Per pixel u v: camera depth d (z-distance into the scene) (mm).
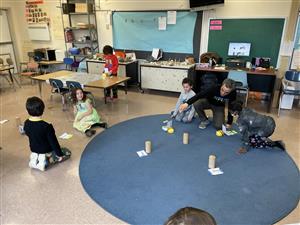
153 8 5973
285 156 3184
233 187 2576
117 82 4469
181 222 658
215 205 2326
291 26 4891
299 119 4406
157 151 3297
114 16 6441
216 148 3367
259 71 4863
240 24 5246
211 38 5586
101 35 6801
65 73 5258
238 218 2170
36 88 6461
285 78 4809
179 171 2854
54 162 2979
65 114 4621
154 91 6184
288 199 2406
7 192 2514
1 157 3172
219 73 5480
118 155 3205
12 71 7824
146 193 2492
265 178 2732
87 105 3959
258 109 4941
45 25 7465
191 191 2518
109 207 2309
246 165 2975
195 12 5559
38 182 2672
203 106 4031
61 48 7551
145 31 6223
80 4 6410
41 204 2352
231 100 3830
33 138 2744
